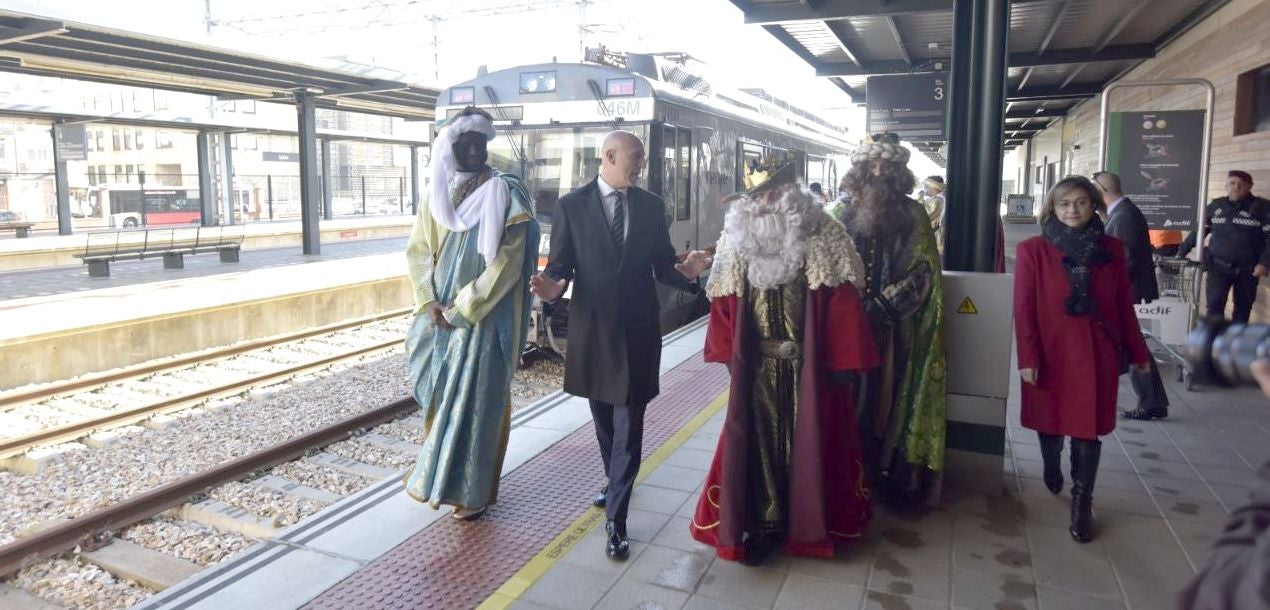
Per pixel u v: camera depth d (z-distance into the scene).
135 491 5.37
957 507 4.16
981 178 4.53
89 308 10.83
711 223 10.41
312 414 7.10
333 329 10.91
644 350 3.75
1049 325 3.78
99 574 4.24
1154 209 7.31
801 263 3.37
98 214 53.00
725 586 3.40
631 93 8.62
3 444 5.91
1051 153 26.94
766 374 3.51
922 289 3.91
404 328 11.31
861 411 4.15
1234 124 8.59
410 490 4.00
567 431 5.47
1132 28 11.19
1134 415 5.64
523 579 3.47
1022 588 3.34
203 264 19.00
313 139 20.19
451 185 3.94
